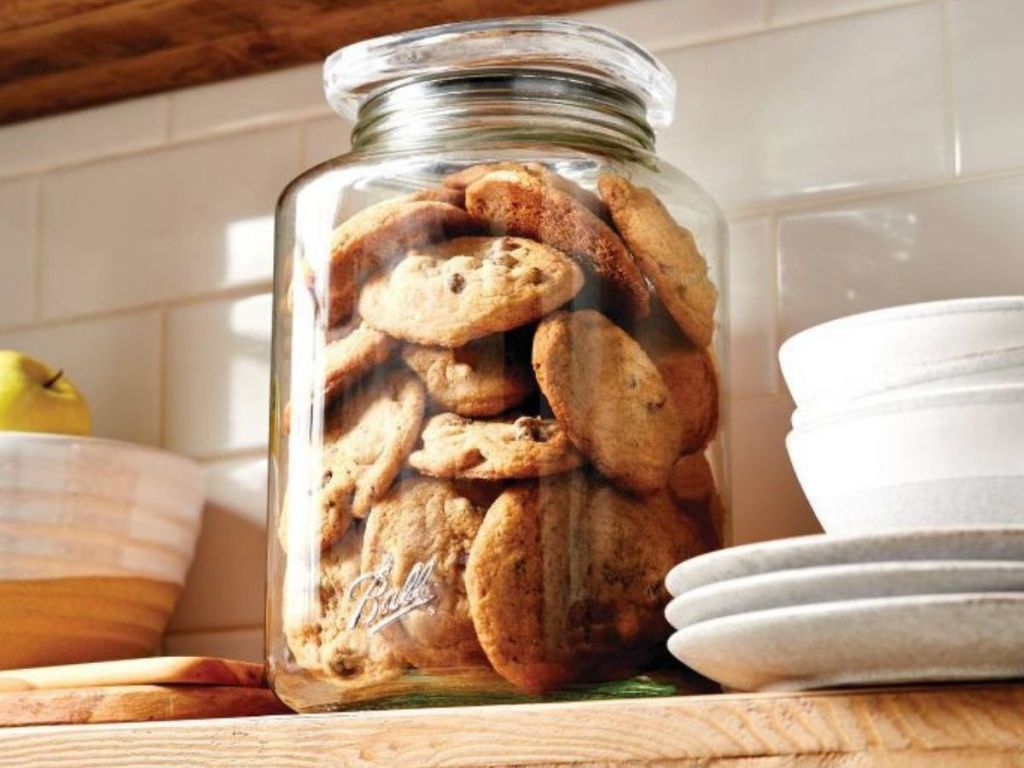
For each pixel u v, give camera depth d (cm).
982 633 72
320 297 96
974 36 115
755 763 78
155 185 145
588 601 89
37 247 149
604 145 99
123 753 92
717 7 124
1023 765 74
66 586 121
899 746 76
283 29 134
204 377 140
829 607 73
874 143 117
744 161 121
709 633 77
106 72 143
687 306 96
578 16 129
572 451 90
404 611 89
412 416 91
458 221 94
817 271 117
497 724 83
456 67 99
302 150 139
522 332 91
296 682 94
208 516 137
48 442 121
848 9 119
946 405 82
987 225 113
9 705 103
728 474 102
